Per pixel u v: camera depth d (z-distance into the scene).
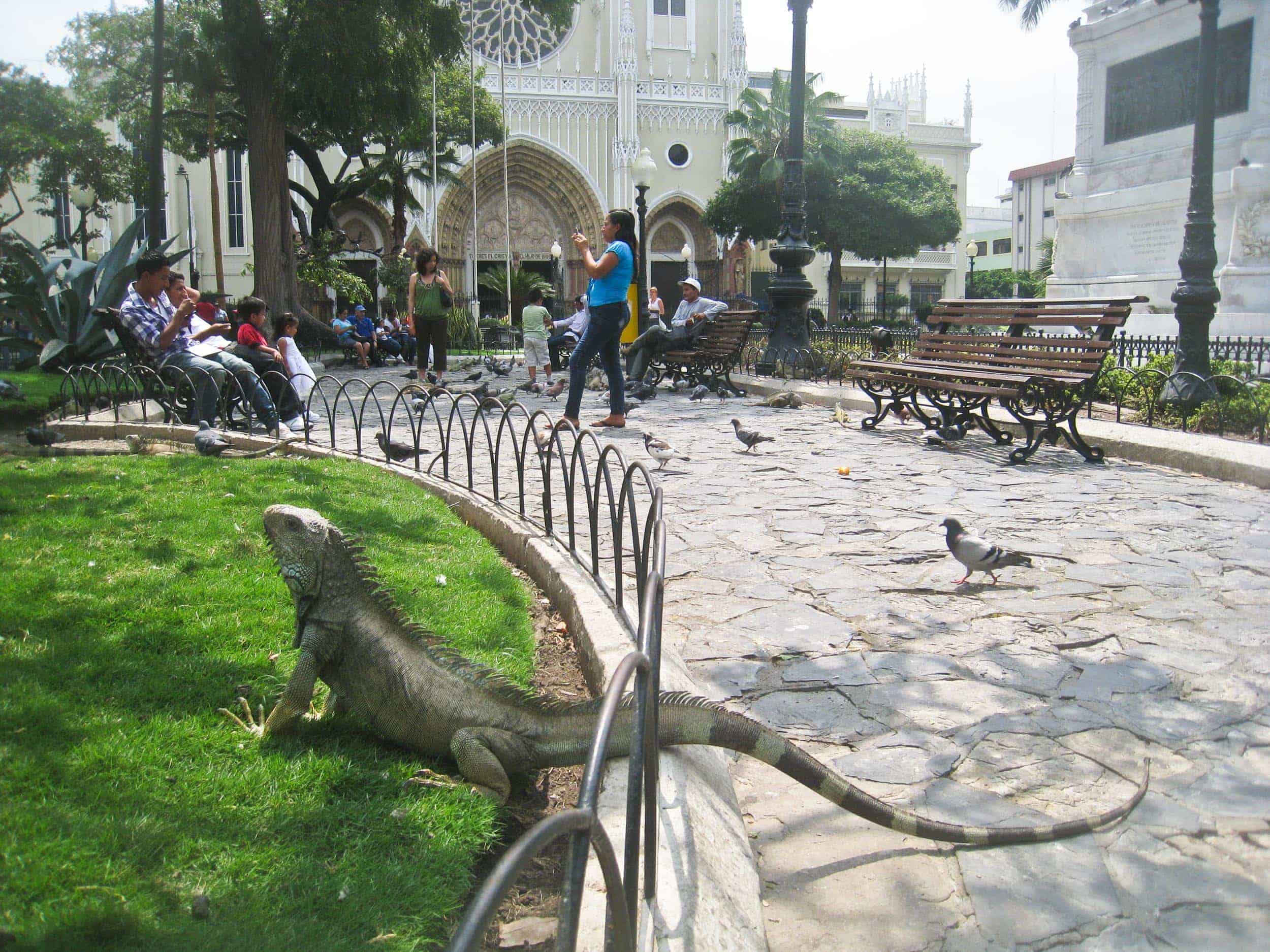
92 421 9.51
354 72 21.30
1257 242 18.05
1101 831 2.76
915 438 10.28
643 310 19.33
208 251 43.50
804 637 4.26
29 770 2.60
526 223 50.41
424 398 7.53
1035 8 22.05
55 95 28.92
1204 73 10.86
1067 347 8.77
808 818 2.86
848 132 45.78
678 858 2.33
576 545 5.50
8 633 3.68
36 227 42.38
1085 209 21.61
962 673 3.86
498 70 47.81
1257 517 6.43
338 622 3.01
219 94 30.34
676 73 50.53
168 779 2.67
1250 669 3.87
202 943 2.01
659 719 2.72
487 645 3.89
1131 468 8.43
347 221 46.47
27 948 1.93
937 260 59.78
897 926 2.36
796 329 16.61
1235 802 2.90
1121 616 4.50
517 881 2.50
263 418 9.33
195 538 5.15
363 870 2.33
